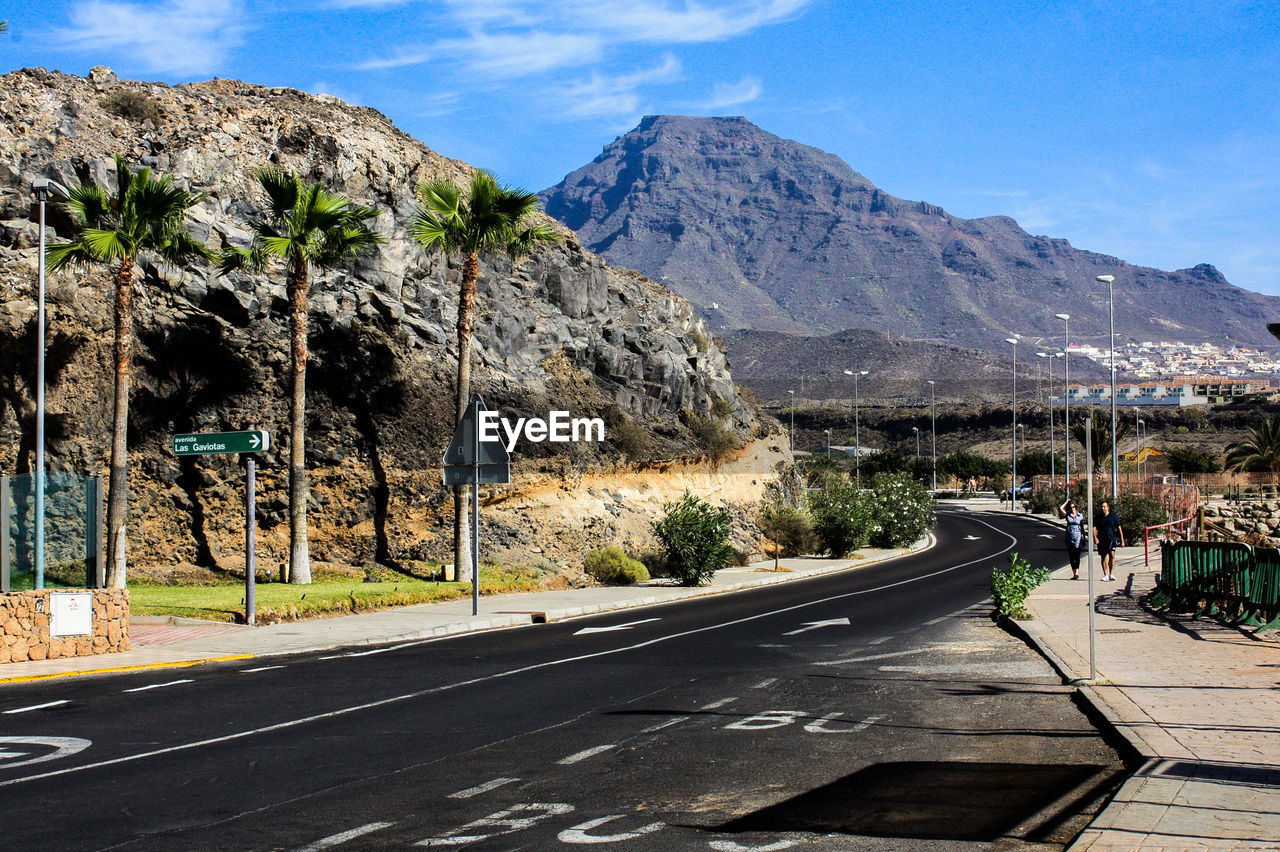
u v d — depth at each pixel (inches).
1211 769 346.0
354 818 312.3
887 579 1322.6
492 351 1566.2
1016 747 406.0
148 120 1487.5
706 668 624.4
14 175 1254.9
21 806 327.3
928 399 7741.1
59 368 1157.1
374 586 1067.9
